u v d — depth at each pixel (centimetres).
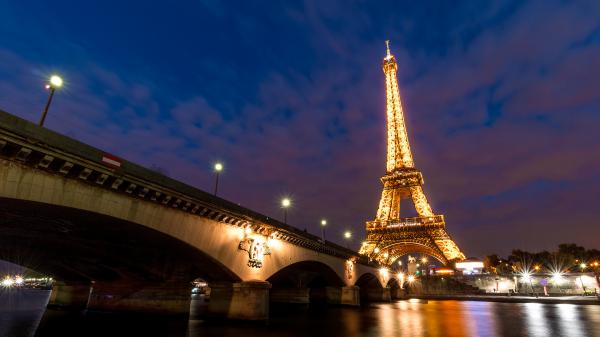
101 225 2530
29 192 1859
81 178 2088
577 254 16500
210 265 3503
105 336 2988
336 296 7275
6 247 3459
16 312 4741
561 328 3850
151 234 2747
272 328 3538
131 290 4459
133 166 2420
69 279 5300
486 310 6544
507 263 18475
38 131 1856
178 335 3008
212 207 3172
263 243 4034
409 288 14138
